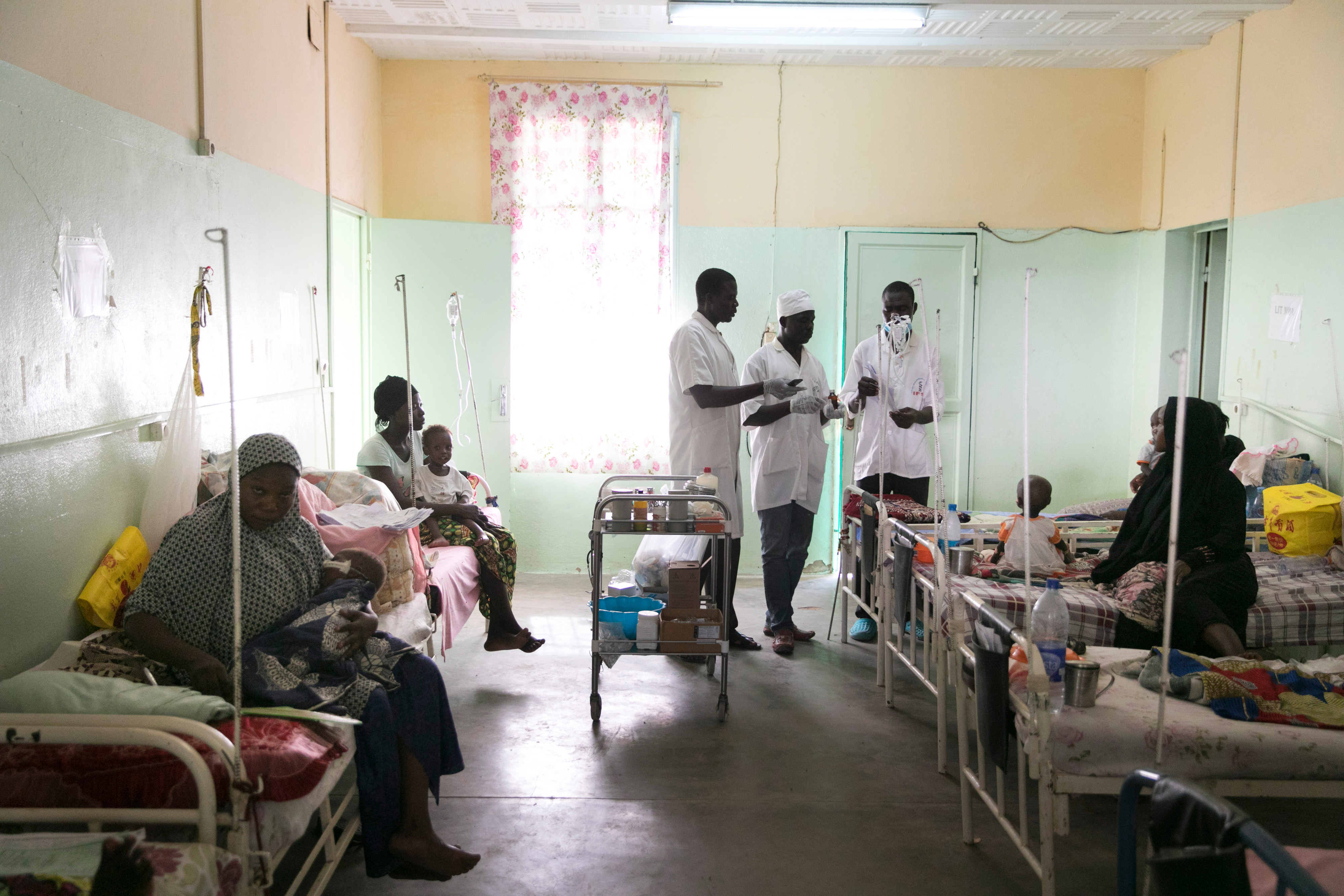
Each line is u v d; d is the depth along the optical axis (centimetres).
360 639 239
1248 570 337
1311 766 221
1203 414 343
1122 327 641
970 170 626
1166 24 530
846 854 268
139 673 232
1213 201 561
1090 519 507
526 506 625
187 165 325
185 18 325
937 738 353
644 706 383
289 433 439
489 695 394
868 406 507
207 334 340
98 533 267
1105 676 262
